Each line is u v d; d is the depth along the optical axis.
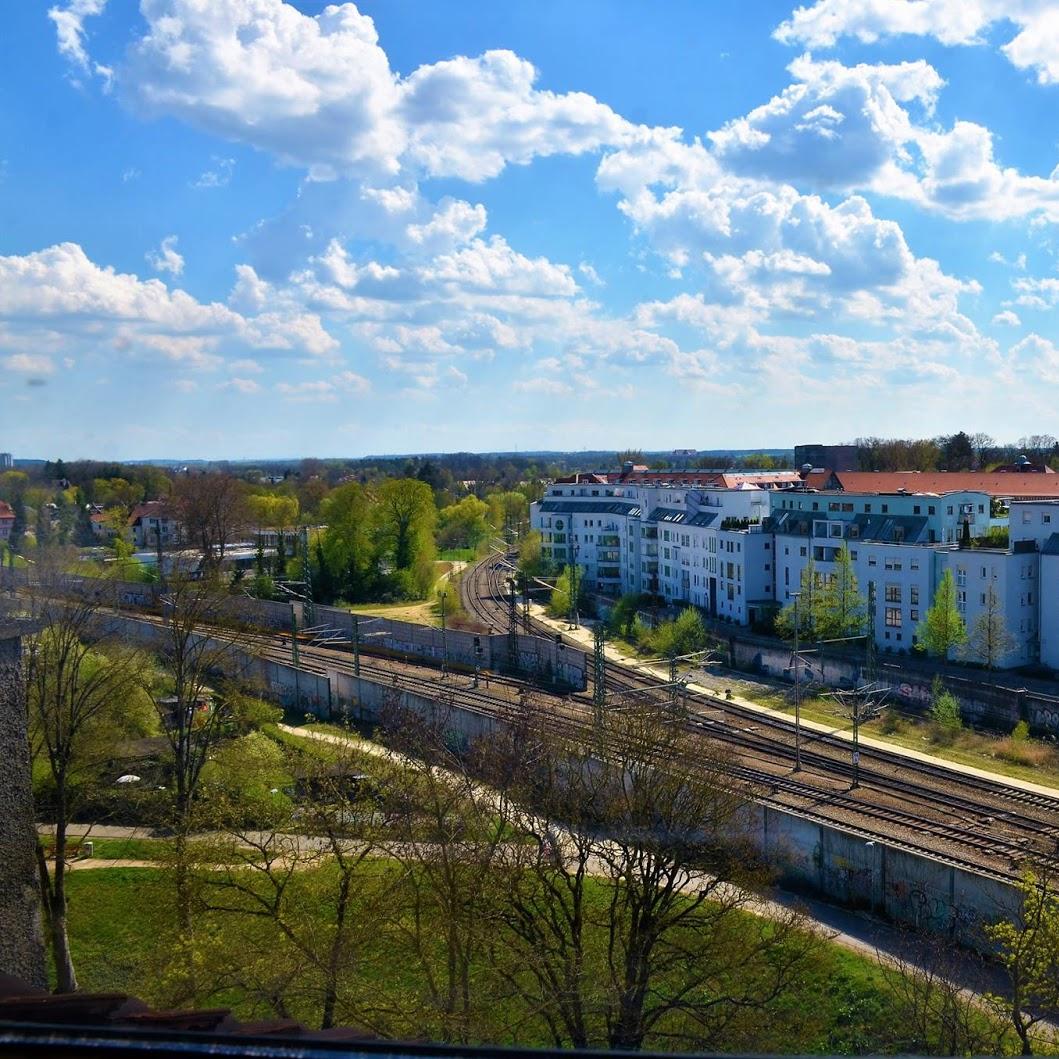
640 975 30.91
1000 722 68.50
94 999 9.25
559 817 38.59
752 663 89.31
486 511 193.25
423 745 42.00
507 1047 5.51
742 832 42.31
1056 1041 29.64
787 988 35.22
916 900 40.81
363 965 30.56
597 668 59.81
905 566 86.44
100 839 46.66
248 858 32.50
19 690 14.64
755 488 113.38
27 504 136.88
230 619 72.19
